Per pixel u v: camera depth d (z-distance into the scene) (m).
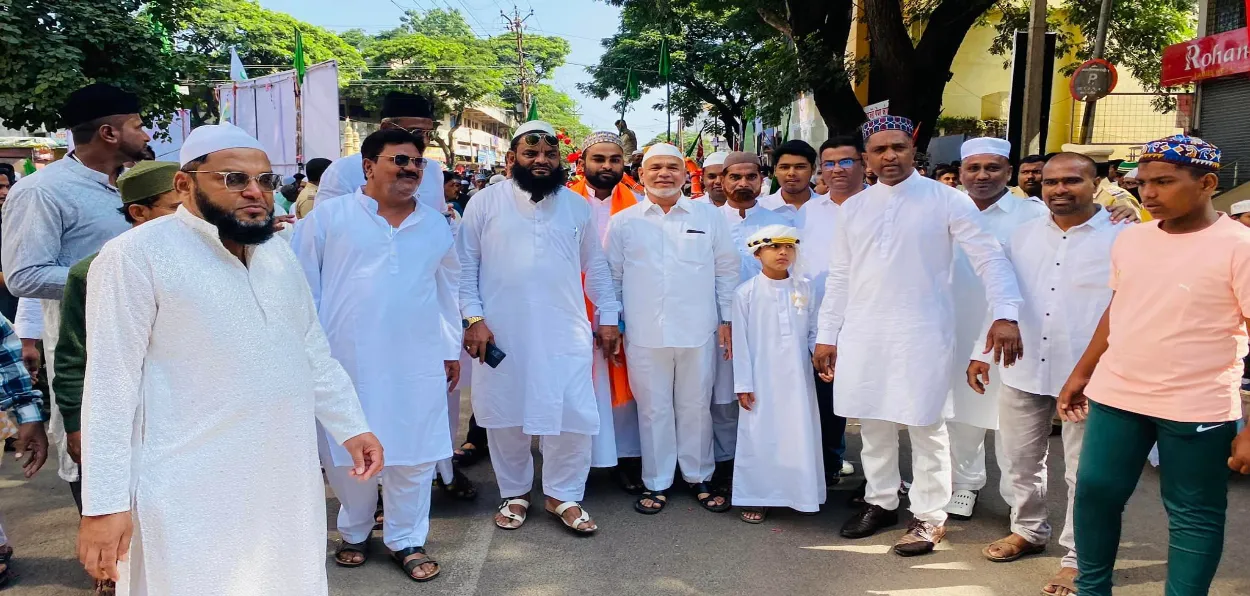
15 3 7.86
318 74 10.30
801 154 4.68
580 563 3.59
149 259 1.97
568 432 3.92
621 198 4.56
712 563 3.58
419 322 3.41
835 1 11.80
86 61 8.59
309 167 7.17
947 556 3.63
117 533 1.88
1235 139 9.70
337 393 2.42
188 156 2.05
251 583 2.10
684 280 4.09
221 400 2.03
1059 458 4.95
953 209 3.46
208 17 28.33
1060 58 13.69
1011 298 3.30
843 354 3.70
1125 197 6.33
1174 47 10.23
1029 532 3.56
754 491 4.02
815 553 3.68
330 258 3.40
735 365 4.05
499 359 3.81
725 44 24.14
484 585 3.38
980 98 15.51
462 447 5.08
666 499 4.36
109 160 3.35
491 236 3.91
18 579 3.43
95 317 1.93
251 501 2.08
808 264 4.52
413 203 3.51
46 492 4.50
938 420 3.57
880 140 3.48
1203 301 2.48
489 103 52.62
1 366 2.79
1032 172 4.75
